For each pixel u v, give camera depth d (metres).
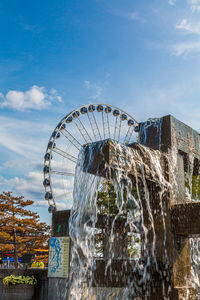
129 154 6.42
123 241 9.84
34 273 9.37
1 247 28.41
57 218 9.30
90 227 8.65
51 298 8.57
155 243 7.01
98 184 7.16
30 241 30.19
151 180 6.85
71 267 8.40
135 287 7.15
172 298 6.37
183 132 8.16
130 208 7.71
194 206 6.59
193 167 8.83
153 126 8.11
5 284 8.70
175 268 6.54
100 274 8.00
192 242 8.11
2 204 28.86
